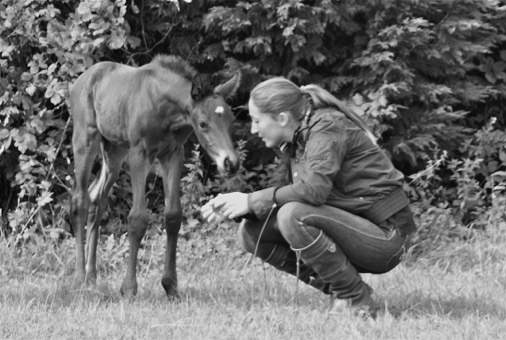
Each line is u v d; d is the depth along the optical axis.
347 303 6.25
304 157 6.05
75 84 8.42
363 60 10.66
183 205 10.25
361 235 6.02
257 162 11.25
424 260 9.47
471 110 12.20
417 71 11.44
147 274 9.10
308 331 5.84
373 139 6.23
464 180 10.56
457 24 10.78
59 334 5.89
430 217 10.19
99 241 10.29
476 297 7.02
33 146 10.20
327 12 10.37
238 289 7.78
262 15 10.65
